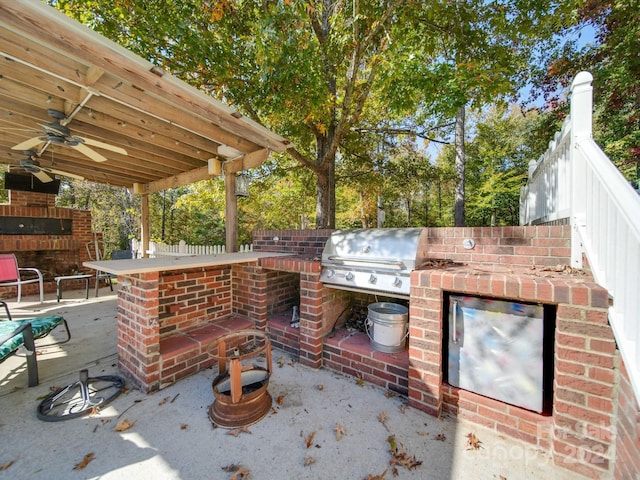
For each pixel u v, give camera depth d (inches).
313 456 75.2
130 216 588.4
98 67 83.6
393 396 103.2
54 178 257.4
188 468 71.1
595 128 342.6
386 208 581.0
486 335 87.0
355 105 231.8
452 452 76.8
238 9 180.4
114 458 73.9
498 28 167.8
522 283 75.1
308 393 104.7
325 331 129.1
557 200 122.2
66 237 279.6
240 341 136.6
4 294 247.1
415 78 171.5
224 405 87.8
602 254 68.8
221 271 150.7
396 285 103.0
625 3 229.6
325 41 184.4
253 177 330.0
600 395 66.7
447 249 118.9
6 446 77.4
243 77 184.4
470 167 531.5
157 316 106.3
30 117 121.2
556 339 73.4
